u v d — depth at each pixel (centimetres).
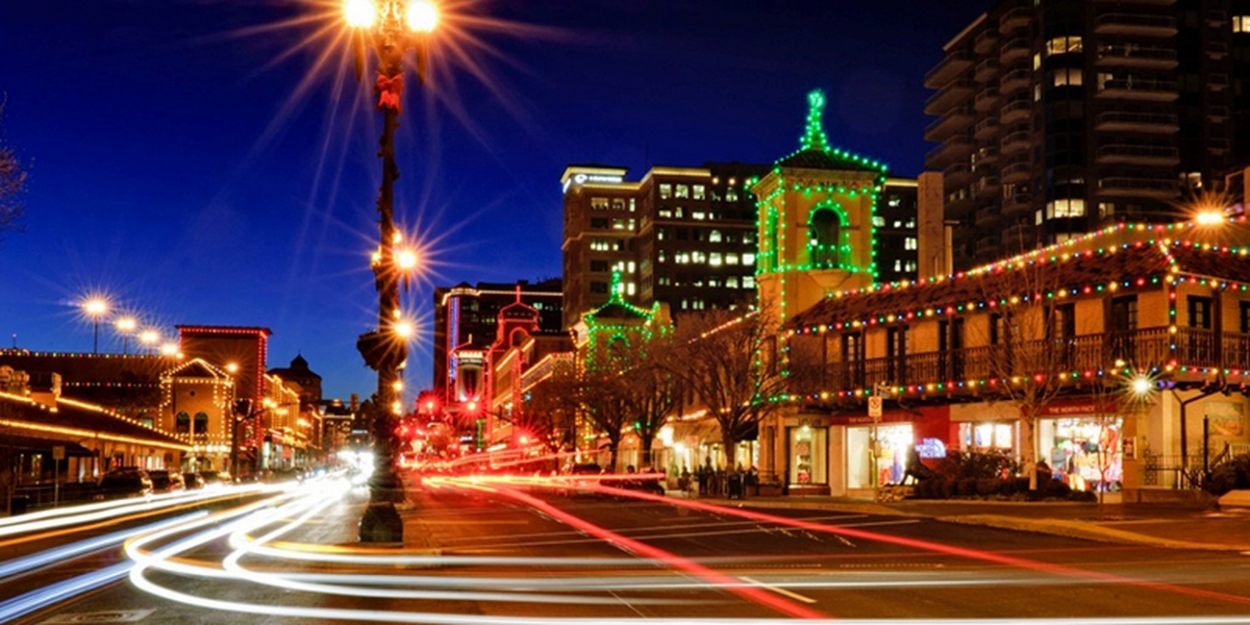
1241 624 1104
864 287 4959
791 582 1531
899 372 4212
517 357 12562
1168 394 3284
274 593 1464
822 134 5341
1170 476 3219
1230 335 3309
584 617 1188
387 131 1970
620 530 2733
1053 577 1550
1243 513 2589
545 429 8338
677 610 1242
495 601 1340
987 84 10288
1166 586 1425
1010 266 3978
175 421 10288
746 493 4475
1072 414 3506
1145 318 3309
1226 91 9550
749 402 4712
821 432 4875
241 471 9944
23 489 4691
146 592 1498
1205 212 3625
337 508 4200
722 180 15212
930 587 1448
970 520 2631
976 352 3847
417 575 1675
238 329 12100
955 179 10600
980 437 3941
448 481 8288
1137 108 9325
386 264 1998
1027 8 9744
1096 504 2988
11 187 2456
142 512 4119
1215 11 9625
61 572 1814
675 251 14962
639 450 7550
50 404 6325
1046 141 9425
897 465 4353
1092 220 9219
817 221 5272
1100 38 9394
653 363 5634
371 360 2031
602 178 16538
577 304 16200
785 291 5072
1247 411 3453
